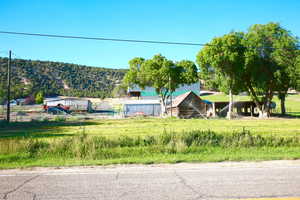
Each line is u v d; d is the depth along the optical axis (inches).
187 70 2207.2
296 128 1018.7
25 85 6737.2
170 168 362.3
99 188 272.5
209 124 1235.2
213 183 286.7
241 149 513.0
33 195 253.4
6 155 453.7
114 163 392.8
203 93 5201.8
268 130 938.7
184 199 237.0
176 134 596.1
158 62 2143.2
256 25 1658.5
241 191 258.5
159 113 2237.9
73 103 2628.0
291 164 385.4
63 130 981.2
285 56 1596.9
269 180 297.9
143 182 292.8
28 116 1852.9
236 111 2155.5
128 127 1087.6
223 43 1573.6
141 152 477.1
